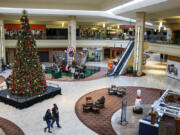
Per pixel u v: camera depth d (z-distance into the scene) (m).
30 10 25.28
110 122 11.05
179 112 8.68
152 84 19.86
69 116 11.80
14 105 13.09
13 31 34.38
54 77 21.78
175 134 8.16
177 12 20.47
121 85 19.27
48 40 32.34
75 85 19.02
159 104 9.66
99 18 33.25
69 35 29.11
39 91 14.43
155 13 23.14
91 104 12.73
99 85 19.16
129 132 9.95
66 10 26.23
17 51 13.70
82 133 9.84
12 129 10.13
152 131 8.77
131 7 20.89
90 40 33.91
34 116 11.71
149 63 35.78
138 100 12.28
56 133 9.79
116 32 45.66
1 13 25.98
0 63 27.52
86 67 29.14
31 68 13.82
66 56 27.70
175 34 34.22
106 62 35.78
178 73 22.22
